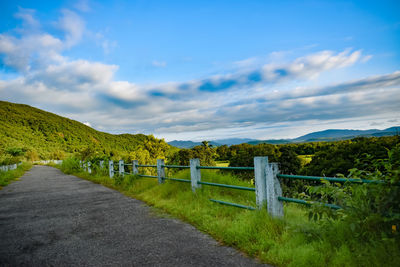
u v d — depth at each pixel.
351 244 2.90
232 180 7.46
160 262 3.09
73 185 12.37
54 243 3.94
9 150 49.50
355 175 3.19
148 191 8.12
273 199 3.97
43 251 3.61
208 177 7.27
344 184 3.33
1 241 4.11
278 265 2.88
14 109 160.00
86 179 15.59
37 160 71.44
